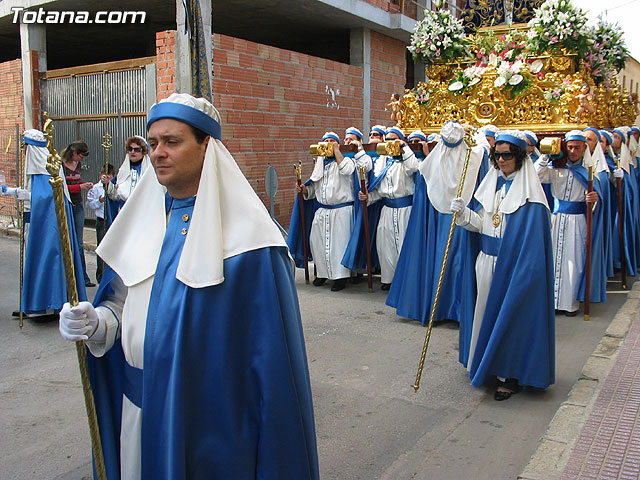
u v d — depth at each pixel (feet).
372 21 43.24
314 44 51.52
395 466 11.47
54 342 19.24
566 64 25.72
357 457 11.82
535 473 10.64
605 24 26.55
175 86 33.17
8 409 14.19
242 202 6.47
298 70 39.50
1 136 44.88
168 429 6.08
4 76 43.57
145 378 6.31
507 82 25.41
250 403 6.39
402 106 29.25
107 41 49.75
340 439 12.58
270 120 37.63
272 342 6.27
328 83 42.37
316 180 25.89
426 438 12.60
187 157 6.38
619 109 32.35
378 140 27.71
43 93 41.16
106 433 7.30
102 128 37.88
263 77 36.73
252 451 6.39
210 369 6.18
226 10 39.83
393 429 13.01
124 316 6.77
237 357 6.29
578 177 20.84
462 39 27.48
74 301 6.48
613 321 20.48
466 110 27.25
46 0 38.09
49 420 13.62
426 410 13.98
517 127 25.77
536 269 13.73
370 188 25.20
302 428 6.46
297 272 30.07
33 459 11.89
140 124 35.76
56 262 20.62
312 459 6.76
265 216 6.57
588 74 26.91
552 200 22.06
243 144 35.76
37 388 15.48
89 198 27.48
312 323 21.11
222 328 6.16
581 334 19.48
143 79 35.04
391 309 23.02
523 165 14.03
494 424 13.20
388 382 15.66
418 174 20.76
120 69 36.09
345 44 49.85
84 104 38.65
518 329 13.94
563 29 24.68
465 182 16.74
